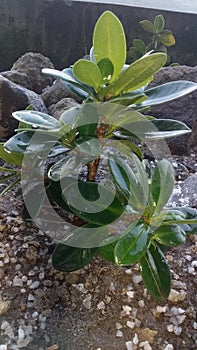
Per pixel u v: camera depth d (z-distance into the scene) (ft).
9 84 1.47
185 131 0.96
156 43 2.11
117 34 0.85
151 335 0.97
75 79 0.98
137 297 1.04
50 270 1.08
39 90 1.95
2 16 2.25
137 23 2.37
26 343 0.94
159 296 0.89
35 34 2.34
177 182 1.44
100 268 1.09
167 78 1.66
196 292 1.07
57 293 1.04
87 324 0.99
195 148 1.63
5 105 1.47
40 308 1.01
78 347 0.95
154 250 0.93
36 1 2.23
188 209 1.03
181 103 1.61
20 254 1.11
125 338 0.96
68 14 2.30
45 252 1.12
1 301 1.01
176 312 1.02
